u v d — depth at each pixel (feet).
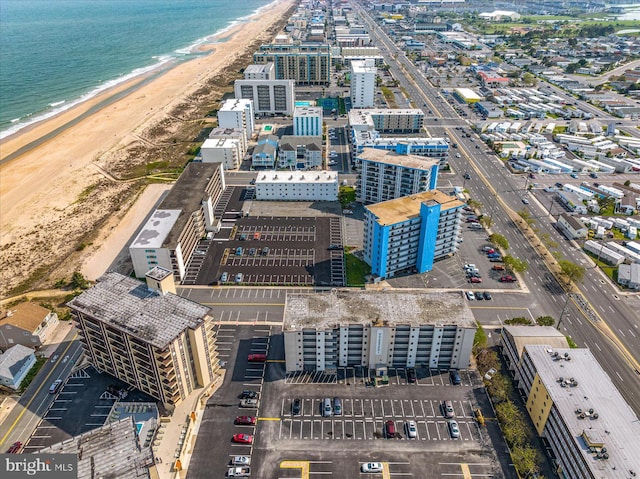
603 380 416.46
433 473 389.39
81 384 476.54
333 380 477.36
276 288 610.65
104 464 327.88
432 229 612.70
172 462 393.70
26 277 651.66
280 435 420.36
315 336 465.88
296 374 485.15
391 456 402.93
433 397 458.91
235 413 441.68
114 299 460.96
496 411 443.32
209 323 449.89
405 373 486.38
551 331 497.87
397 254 619.67
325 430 425.28
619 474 336.90
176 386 431.84
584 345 520.83
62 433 424.87
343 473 389.19
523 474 386.73
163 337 410.31
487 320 556.51
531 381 440.04
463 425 431.02
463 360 485.15
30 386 473.67
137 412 441.27
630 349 515.91
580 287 614.75
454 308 487.20
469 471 391.45
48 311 543.80
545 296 597.93
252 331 540.11
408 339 474.08
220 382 474.90
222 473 388.57
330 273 637.71
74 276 624.59
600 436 363.56
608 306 581.94
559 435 386.52
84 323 454.40
